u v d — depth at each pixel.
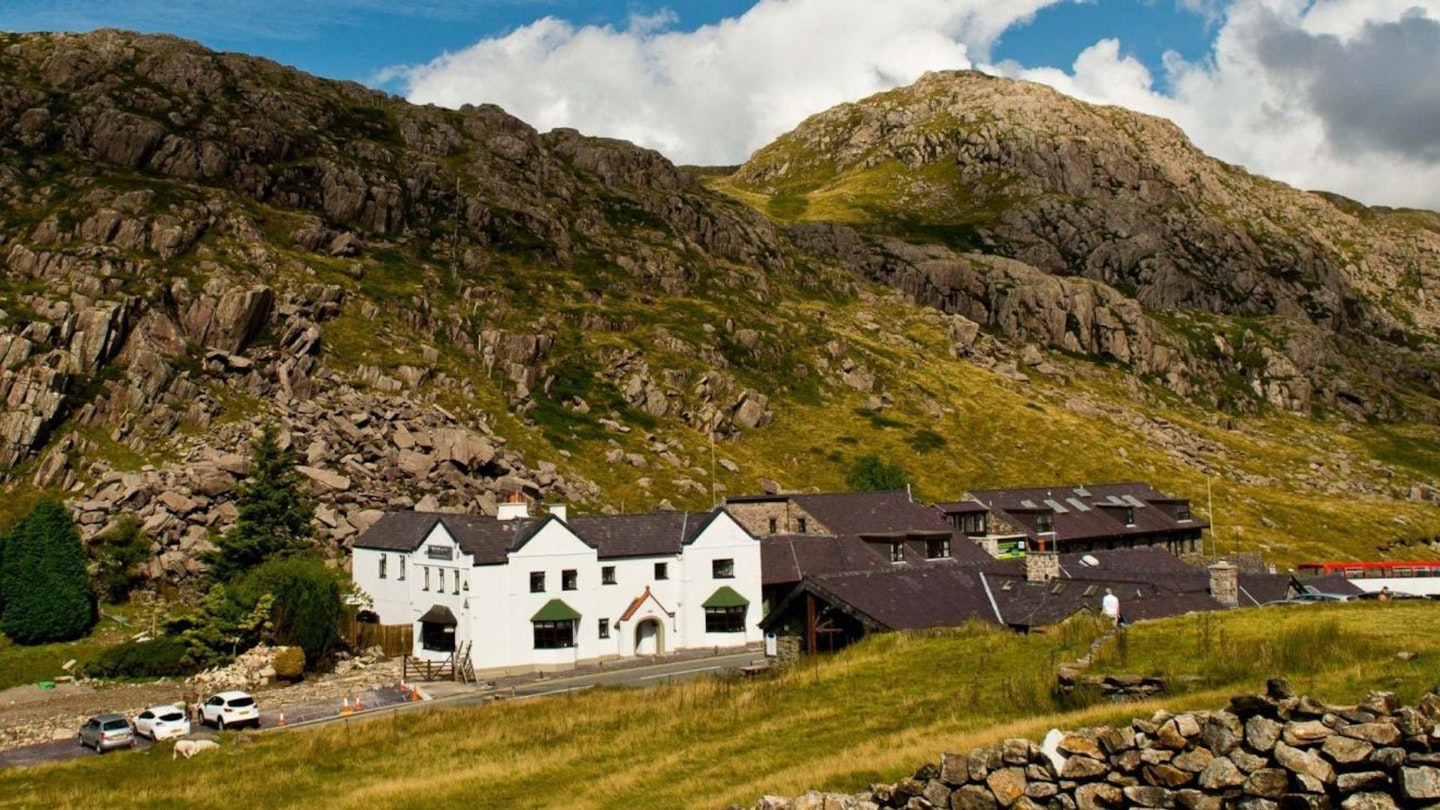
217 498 104.88
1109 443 199.88
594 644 87.75
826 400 187.25
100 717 64.50
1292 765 21.14
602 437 146.88
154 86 194.50
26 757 62.00
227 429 116.56
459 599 83.75
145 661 83.62
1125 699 36.03
